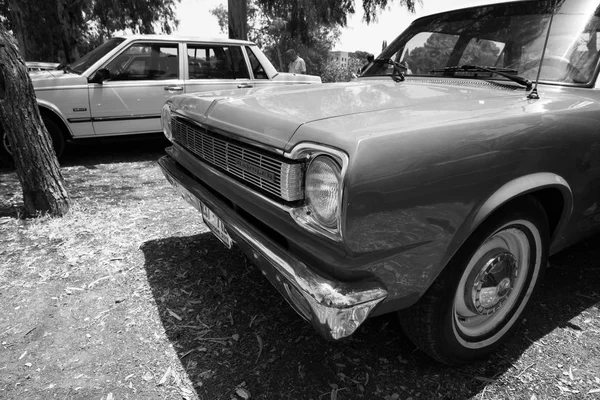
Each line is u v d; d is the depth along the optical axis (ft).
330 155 4.64
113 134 19.22
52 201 12.06
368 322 7.75
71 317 7.76
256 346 7.06
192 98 8.12
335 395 6.07
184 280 9.04
